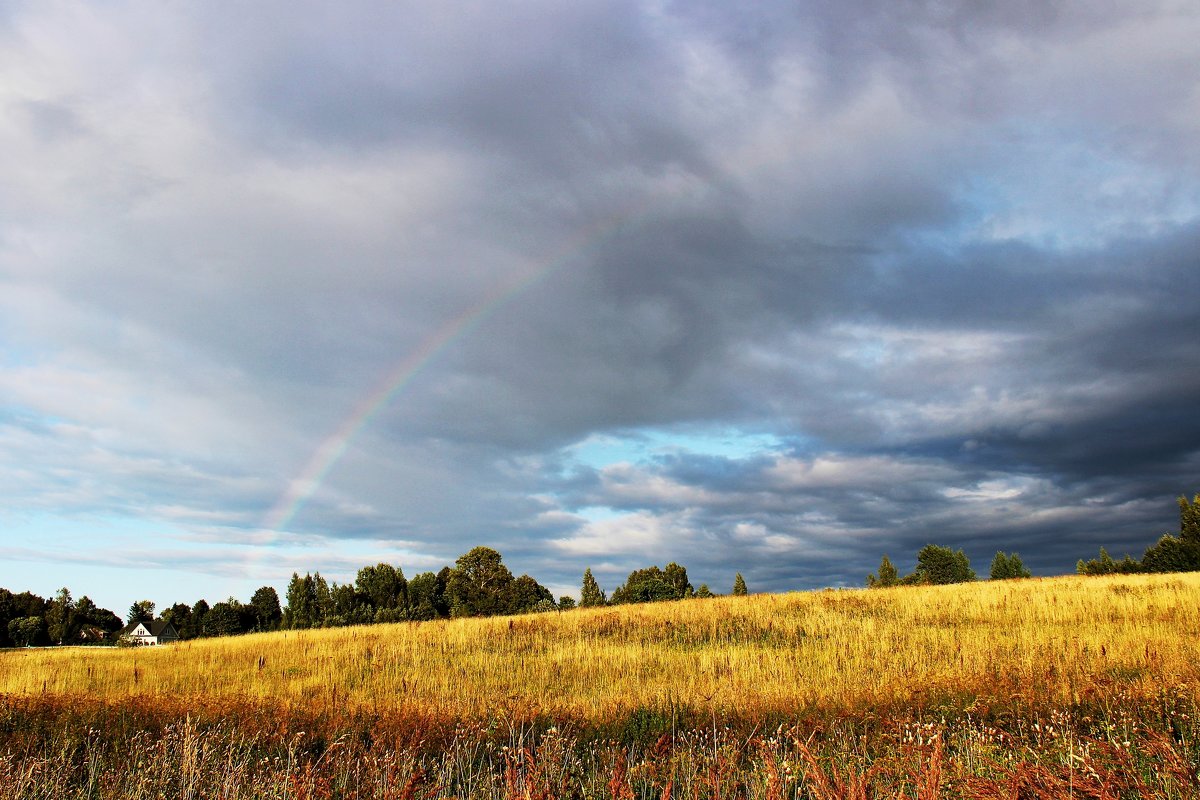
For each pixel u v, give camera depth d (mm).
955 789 5113
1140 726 6836
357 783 6152
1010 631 17266
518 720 9305
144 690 15188
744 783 5754
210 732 8555
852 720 8297
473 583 67812
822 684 11695
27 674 18719
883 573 68625
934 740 5918
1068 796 4676
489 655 18547
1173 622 17188
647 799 6082
